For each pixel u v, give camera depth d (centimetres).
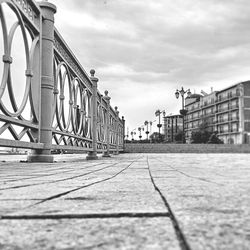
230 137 8800
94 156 1400
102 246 105
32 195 229
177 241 109
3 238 117
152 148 5503
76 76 1099
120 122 3416
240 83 8350
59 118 898
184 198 207
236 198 206
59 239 115
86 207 178
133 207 177
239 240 107
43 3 805
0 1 526
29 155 844
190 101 12069
